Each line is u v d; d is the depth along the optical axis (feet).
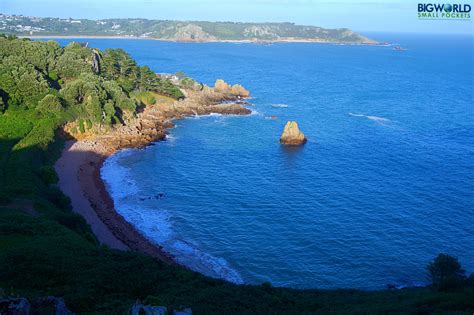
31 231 178.19
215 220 260.83
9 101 377.71
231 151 394.11
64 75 488.44
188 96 575.79
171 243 234.99
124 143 400.26
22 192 235.20
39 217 200.75
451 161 372.38
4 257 146.92
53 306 92.94
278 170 346.54
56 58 508.94
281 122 500.74
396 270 214.48
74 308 117.91
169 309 101.04
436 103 629.92
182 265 212.64
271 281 205.26
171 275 158.20
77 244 170.50
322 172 343.26
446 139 440.45
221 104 565.12
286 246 233.76
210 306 128.47
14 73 397.60
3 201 217.97
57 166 326.03
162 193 299.17
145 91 542.57
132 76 556.92
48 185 279.69
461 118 533.96
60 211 228.22
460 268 195.72
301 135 418.10
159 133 433.07
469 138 444.14
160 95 552.00
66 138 380.78
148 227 251.19
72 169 327.06
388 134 455.22
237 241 238.48
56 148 351.87
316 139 433.89
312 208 277.85
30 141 326.85
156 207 277.44
